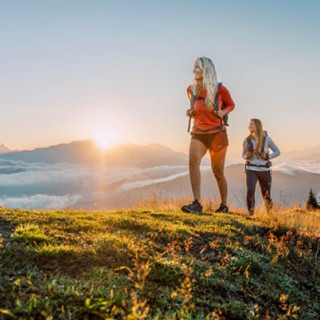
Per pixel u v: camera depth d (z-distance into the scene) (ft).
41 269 9.23
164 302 8.54
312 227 22.11
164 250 12.20
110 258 10.48
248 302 10.12
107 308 7.59
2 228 12.31
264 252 14.93
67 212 16.90
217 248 13.71
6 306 7.18
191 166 21.54
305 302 11.42
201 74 20.67
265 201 24.97
